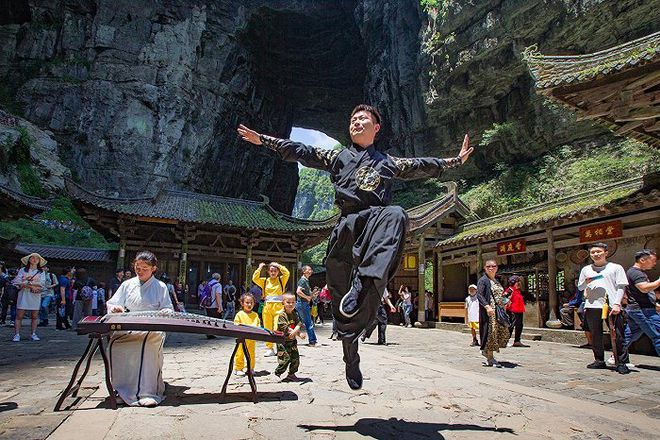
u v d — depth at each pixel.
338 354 9.27
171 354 9.09
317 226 26.52
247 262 26.00
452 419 3.95
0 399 4.55
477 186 37.28
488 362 8.16
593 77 9.02
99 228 25.50
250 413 4.04
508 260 17.70
